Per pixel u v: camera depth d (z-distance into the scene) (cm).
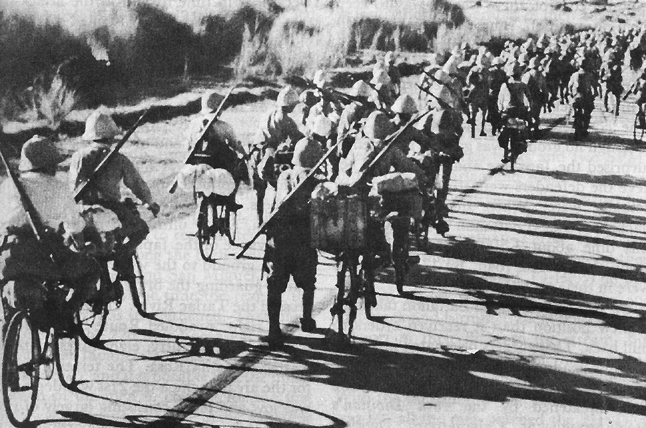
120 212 945
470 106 2772
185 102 2342
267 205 1653
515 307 1129
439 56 2369
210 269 1239
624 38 4178
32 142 819
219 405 812
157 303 1096
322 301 1127
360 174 1016
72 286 822
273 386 857
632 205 1808
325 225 942
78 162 937
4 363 743
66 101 2047
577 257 1388
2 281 771
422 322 1059
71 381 855
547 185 1995
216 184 1230
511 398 845
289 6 3475
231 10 2873
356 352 954
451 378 890
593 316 1103
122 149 1898
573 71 3566
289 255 957
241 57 2809
